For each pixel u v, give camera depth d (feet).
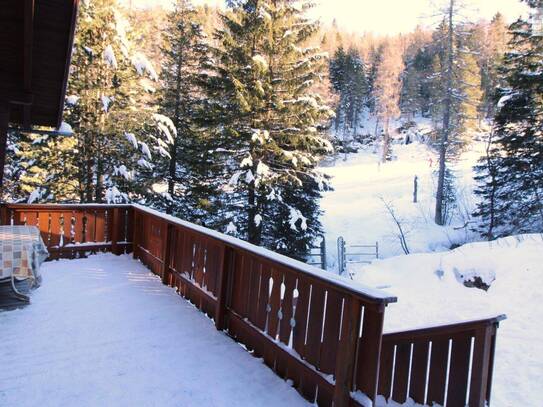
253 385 9.46
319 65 39.45
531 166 45.11
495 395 18.39
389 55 141.28
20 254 13.12
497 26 117.70
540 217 45.96
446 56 64.69
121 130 31.09
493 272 32.14
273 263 10.02
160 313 13.55
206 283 13.60
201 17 52.85
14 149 29.40
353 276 39.63
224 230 38.88
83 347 10.79
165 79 46.85
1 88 13.97
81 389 8.79
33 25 11.28
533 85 42.14
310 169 40.32
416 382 9.45
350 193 79.51
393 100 125.49
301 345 9.29
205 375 9.75
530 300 27.86
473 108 72.23
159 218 17.20
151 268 18.63
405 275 36.55
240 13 38.55
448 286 32.91
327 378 8.34
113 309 13.65
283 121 38.58
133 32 32.45
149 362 10.19
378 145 131.75
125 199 31.81
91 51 28.99
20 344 10.77
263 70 36.63
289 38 37.76
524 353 22.06
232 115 38.32
